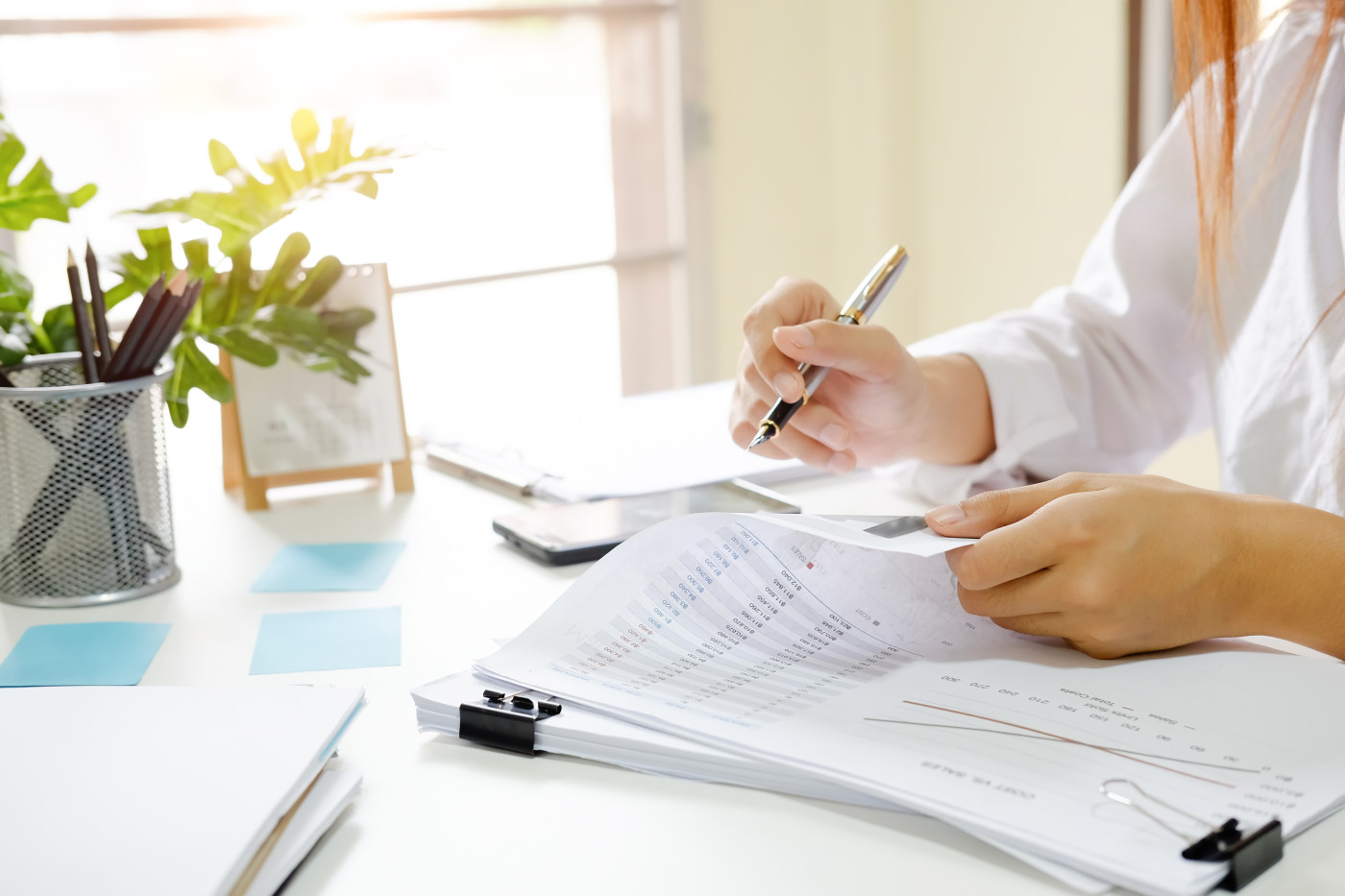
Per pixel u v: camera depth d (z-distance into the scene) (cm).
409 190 178
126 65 155
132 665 57
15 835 36
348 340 83
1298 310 73
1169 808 37
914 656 50
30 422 64
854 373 71
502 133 186
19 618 64
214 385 74
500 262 190
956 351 86
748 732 44
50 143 152
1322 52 70
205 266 77
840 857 38
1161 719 43
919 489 84
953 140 211
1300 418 73
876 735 43
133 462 66
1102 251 93
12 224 74
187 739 42
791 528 50
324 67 168
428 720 48
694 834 40
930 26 210
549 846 40
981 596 50
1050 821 37
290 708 45
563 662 51
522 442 97
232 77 162
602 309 202
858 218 222
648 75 198
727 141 207
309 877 38
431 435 101
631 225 202
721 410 105
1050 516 49
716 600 54
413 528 79
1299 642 50
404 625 61
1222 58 72
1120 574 48
